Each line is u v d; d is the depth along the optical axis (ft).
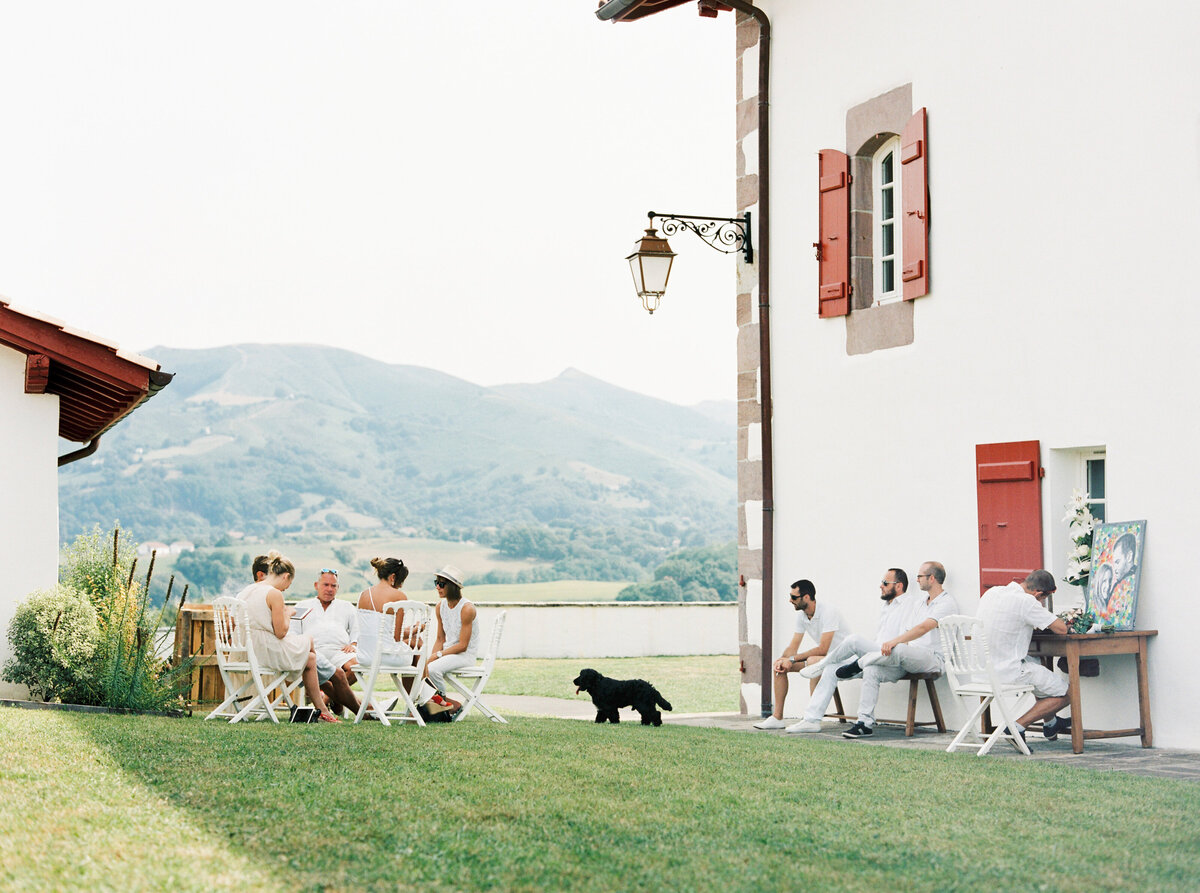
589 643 81.00
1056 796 19.20
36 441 31.91
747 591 39.58
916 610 31.83
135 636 31.24
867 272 36.58
